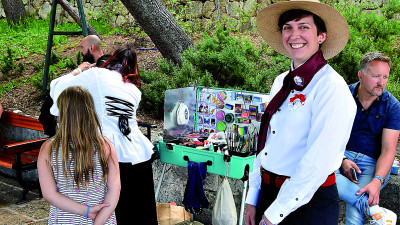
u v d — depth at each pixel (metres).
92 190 2.18
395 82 4.88
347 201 2.73
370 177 2.82
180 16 9.63
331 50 2.01
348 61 4.82
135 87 2.95
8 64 8.27
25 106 6.78
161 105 5.68
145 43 9.18
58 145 2.15
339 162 1.72
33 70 8.55
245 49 5.84
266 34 2.15
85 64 3.26
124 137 2.79
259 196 1.97
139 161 2.86
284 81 1.81
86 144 2.15
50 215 2.25
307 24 1.77
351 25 5.59
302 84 1.72
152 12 6.72
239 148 3.16
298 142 1.74
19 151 4.03
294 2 1.76
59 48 9.80
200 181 3.17
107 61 2.92
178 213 3.50
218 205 3.12
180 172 3.82
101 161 2.21
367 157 2.83
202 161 3.21
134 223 2.88
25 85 7.75
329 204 1.76
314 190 1.63
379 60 2.63
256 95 3.35
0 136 5.16
